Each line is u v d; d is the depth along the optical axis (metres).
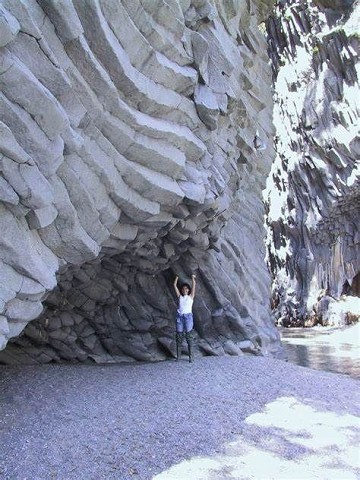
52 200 5.24
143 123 6.78
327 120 28.84
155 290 11.96
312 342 22.20
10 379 8.34
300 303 31.36
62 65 5.36
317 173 29.95
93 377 9.04
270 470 5.23
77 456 5.29
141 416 6.68
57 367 9.84
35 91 4.63
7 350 10.23
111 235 7.59
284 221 32.38
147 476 4.95
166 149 7.56
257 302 15.83
